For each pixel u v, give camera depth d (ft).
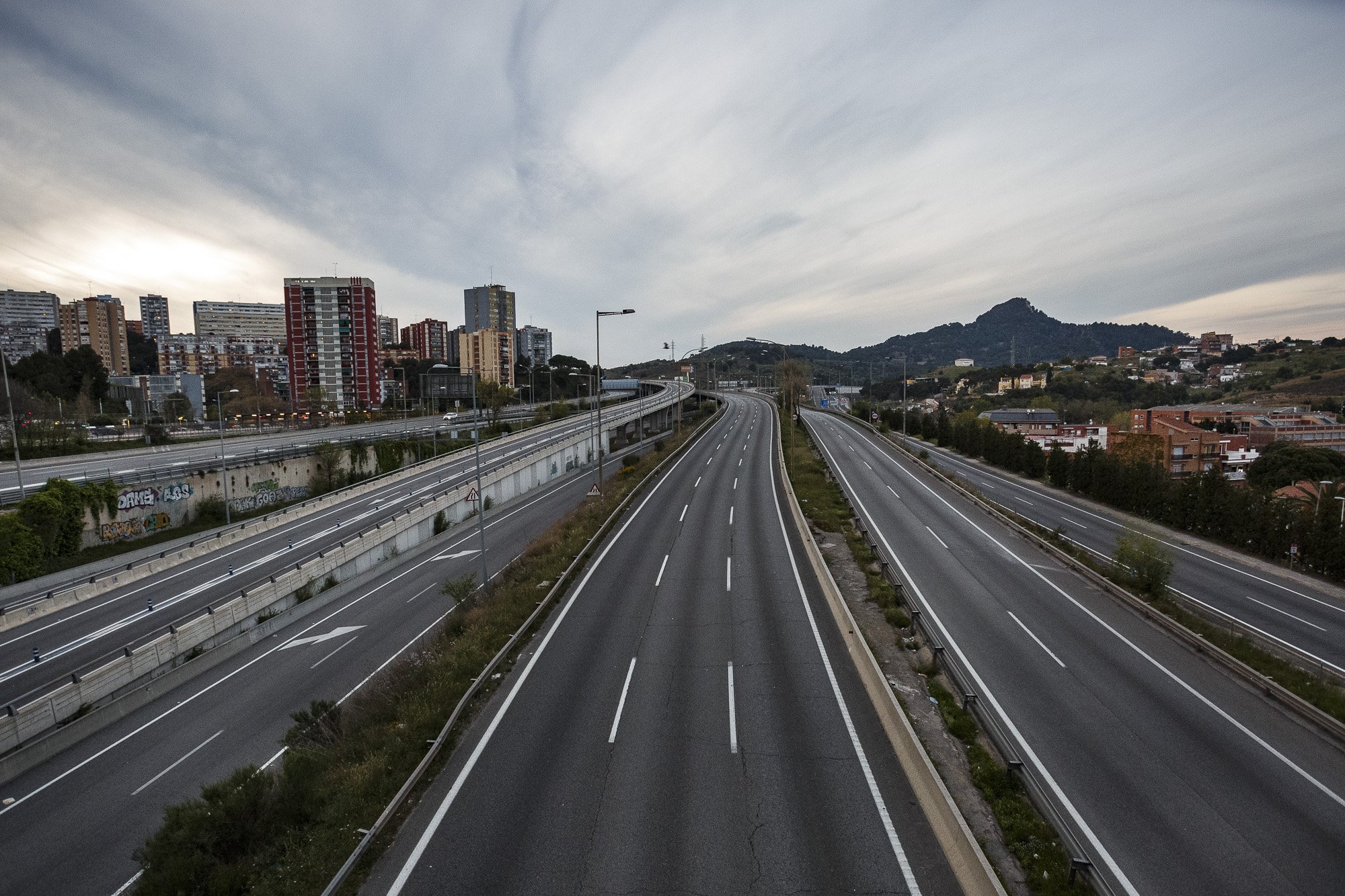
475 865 39.11
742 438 280.51
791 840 40.52
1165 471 161.27
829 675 64.13
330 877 37.68
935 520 135.95
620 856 39.45
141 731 76.23
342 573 132.05
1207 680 64.13
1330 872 38.52
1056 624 79.00
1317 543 111.86
